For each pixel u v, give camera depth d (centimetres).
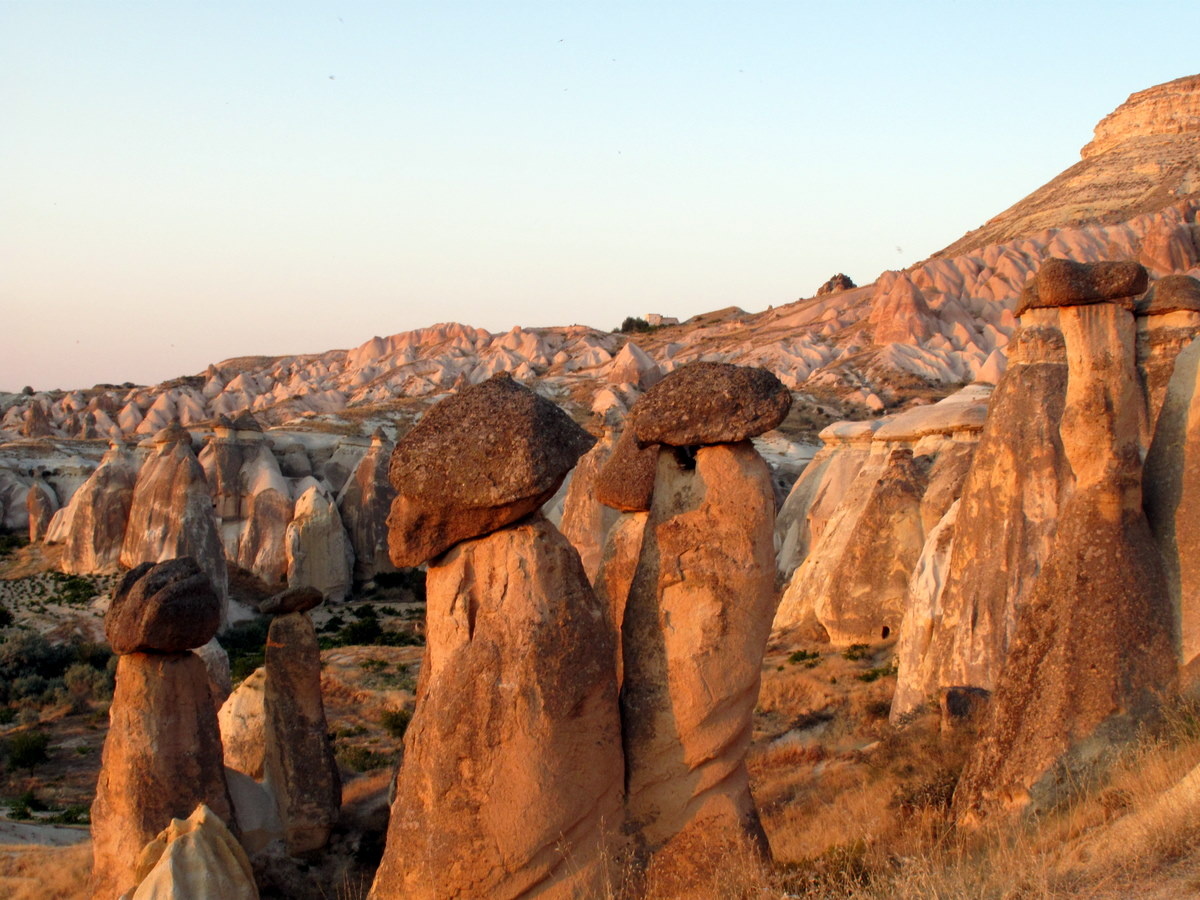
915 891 636
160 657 1168
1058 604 798
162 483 4328
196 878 859
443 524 707
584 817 702
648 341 10800
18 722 3088
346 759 2270
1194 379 816
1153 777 662
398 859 699
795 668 2094
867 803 1063
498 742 678
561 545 716
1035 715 783
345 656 3403
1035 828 717
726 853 720
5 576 4484
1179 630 770
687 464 760
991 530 1349
